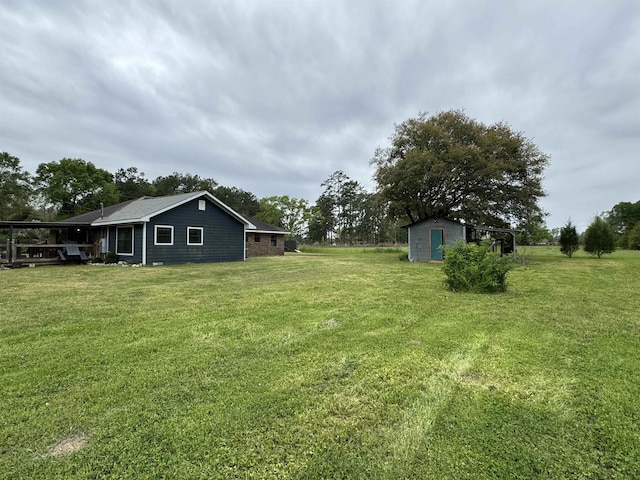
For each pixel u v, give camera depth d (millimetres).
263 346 3639
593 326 4414
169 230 14859
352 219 58438
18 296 6602
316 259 19438
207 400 2453
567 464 1777
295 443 1967
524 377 2857
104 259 14945
